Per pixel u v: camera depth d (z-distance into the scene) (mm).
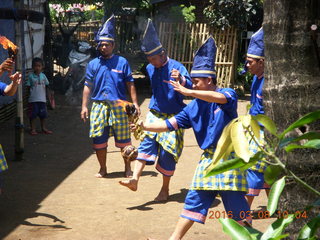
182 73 5348
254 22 16969
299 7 2217
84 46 14266
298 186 2281
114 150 8164
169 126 3941
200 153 8109
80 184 6172
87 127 10117
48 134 9375
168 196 5672
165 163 5492
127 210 5195
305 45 2223
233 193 3711
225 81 15031
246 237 1737
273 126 1665
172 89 5371
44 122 9469
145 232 4562
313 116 1587
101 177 6535
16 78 4699
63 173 6695
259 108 4785
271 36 2312
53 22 21672
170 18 15234
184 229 3828
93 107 6465
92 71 6492
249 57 4734
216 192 3842
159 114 5559
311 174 2254
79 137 9156
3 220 4824
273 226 1730
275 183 1671
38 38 13008
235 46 14859
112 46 6449
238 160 1677
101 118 6395
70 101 13305
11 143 8562
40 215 4988
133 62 20391
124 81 6512
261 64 4703
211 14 14586
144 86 15734
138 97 14148
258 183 4719
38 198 5562
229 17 14445
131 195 5750
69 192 5816
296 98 2262
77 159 7520
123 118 6449
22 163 7191
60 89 14688
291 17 2236
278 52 2289
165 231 4598
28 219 4863
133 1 18406
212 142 3740
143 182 6336
